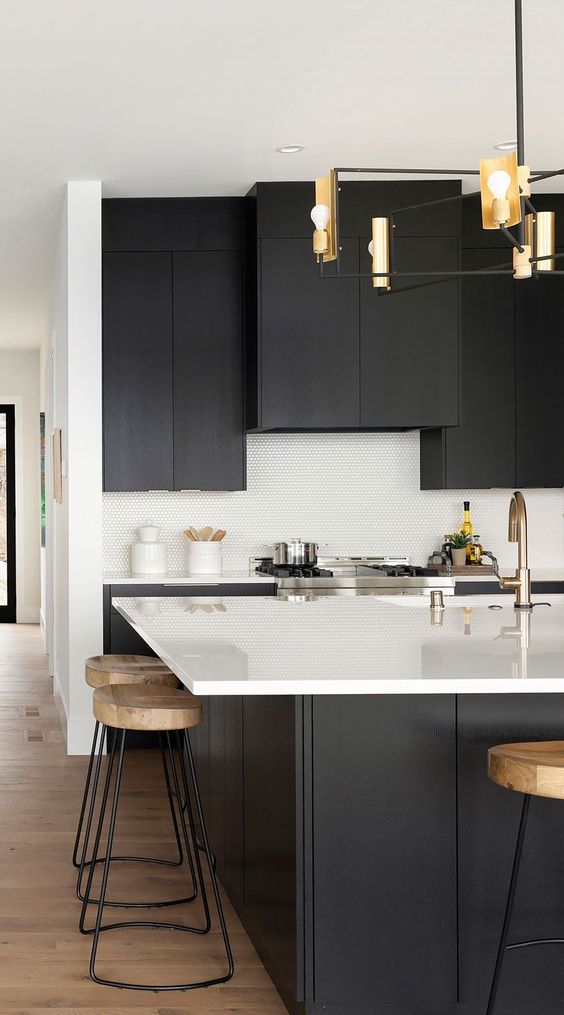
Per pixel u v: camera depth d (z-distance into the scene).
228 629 3.09
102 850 3.99
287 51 4.02
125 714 2.87
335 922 2.45
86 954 3.05
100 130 4.84
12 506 12.30
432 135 5.01
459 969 2.49
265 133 4.93
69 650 5.64
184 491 6.11
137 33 3.84
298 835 2.45
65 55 4.02
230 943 3.13
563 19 3.76
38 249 7.20
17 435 12.12
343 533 6.43
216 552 6.02
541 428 6.12
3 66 4.11
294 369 5.76
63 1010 2.69
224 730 3.51
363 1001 2.46
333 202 3.19
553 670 2.30
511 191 2.73
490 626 3.20
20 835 4.17
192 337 5.99
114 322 5.95
